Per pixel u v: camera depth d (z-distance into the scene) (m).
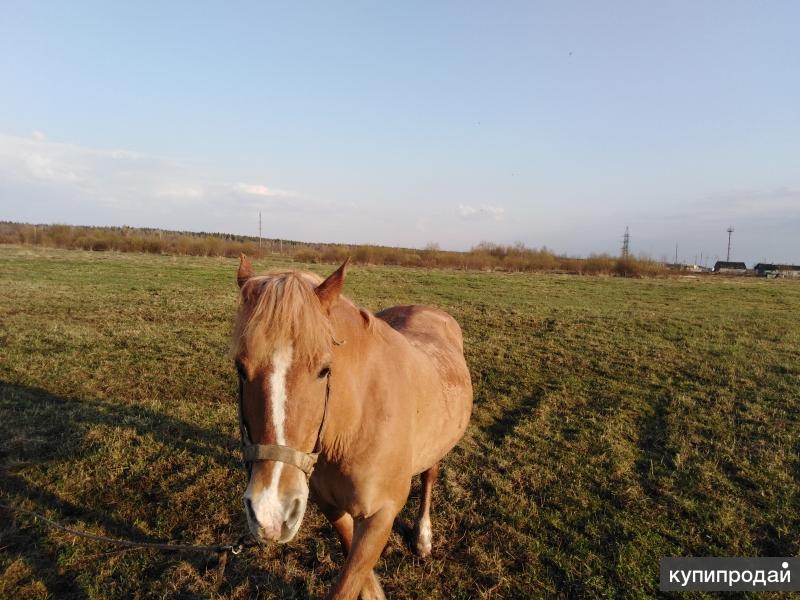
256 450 1.79
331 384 2.07
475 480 4.29
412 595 2.97
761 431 5.50
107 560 3.10
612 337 10.43
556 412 6.05
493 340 9.77
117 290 13.68
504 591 3.01
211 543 3.34
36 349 7.59
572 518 3.73
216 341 8.59
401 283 19.22
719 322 12.64
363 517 2.30
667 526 3.66
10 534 3.27
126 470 4.14
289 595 2.93
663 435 5.38
